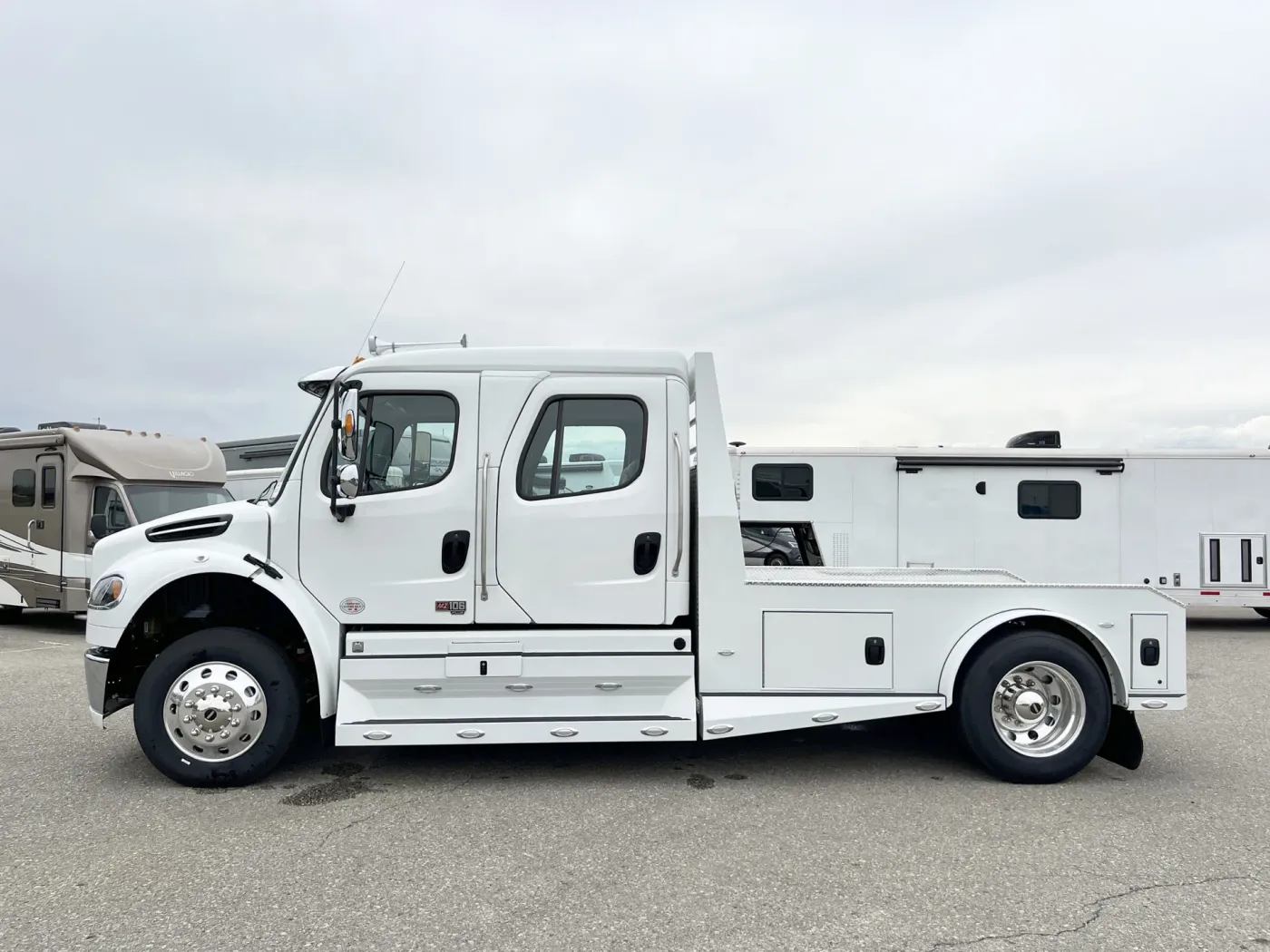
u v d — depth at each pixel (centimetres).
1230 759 513
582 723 445
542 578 452
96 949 283
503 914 306
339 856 358
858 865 350
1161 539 1131
